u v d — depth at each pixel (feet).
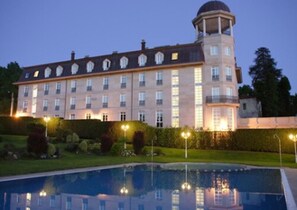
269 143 105.91
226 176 58.49
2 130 134.51
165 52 135.95
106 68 147.23
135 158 92.58
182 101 128.16
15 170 52.95
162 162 83.56
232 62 127.85
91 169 64.59
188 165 79.92
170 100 130.62
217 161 86.79
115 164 76.23
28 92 170.40
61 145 103.24
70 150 96.17
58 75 159.84
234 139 111.55
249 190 41.39
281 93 195.00
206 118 122.01
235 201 33.58
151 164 81.10
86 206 31.24
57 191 39.96
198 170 70.03
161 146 120.37
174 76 132.05
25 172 52.31
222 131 113.60
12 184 43.96
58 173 56.08
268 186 45.11
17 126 134.21
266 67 184.75
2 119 137.80
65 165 65.21
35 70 170.71
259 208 30.04
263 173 63.87
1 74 223.30
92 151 101.14
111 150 99.60
